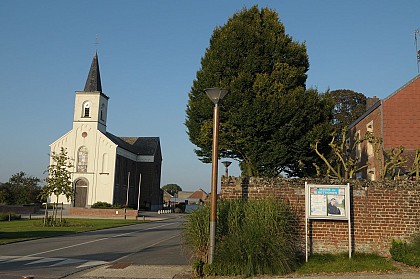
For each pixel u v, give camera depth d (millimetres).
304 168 26234
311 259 12703
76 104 63000
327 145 24547
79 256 15680
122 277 11336
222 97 11945
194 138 26891
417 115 24750
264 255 11188
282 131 23656
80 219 43781
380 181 13609
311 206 13102
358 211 13492
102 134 62250
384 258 12891
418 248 12266
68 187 34062
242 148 25312
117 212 52688
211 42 26625
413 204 13453
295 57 25469
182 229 12859
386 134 24750
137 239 22812
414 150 24312
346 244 13328
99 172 61469
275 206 12352
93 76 64750
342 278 10664
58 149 62281
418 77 25141
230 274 11109
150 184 75188
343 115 50688
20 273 11805
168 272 12055
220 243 11594
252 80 24188
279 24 25422
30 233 25375
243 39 24625
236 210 12273
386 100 25078
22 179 64062
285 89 24281
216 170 11672
